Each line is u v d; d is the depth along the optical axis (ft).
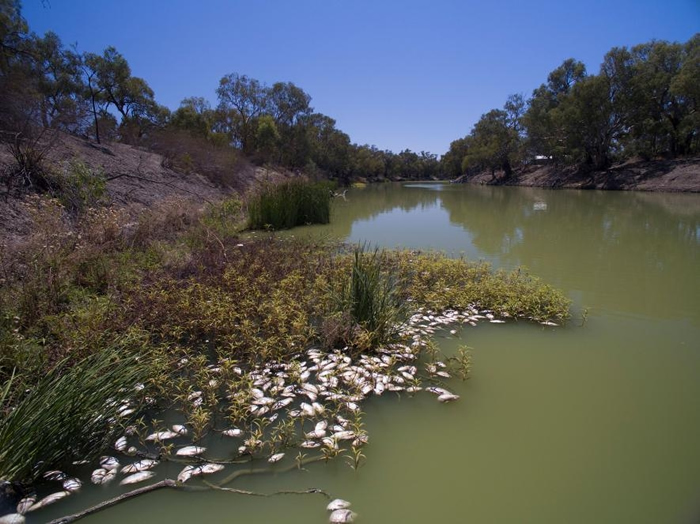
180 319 14.80
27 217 23.32
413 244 33.04
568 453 9.53
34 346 12.01
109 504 7.97
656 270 24.38
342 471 8.99
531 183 134.10
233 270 19.49
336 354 13.38
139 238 24.70
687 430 10.30
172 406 11.09
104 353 10.77
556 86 133.80
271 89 119.65
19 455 8.11
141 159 48.65
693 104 98.17
